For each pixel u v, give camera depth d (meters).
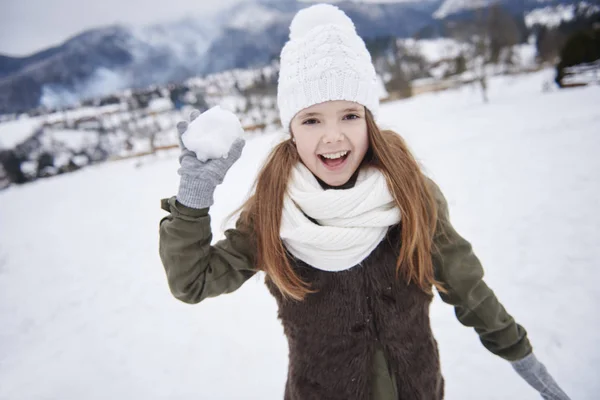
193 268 0.96
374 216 0.98
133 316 4.17
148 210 9.58
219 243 1.09
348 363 1.04
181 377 3.03
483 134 10.23
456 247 1.14
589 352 2.38
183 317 3.89
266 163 1.13
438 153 8.67
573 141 7.49
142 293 4.73
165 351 3.40
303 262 1.05
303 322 1.06
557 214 4.41
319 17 1.08
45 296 5.30
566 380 2.21
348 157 1.03
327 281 1.02
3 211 13.12
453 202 5.50
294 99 1.05
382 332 1.04
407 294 1.04
